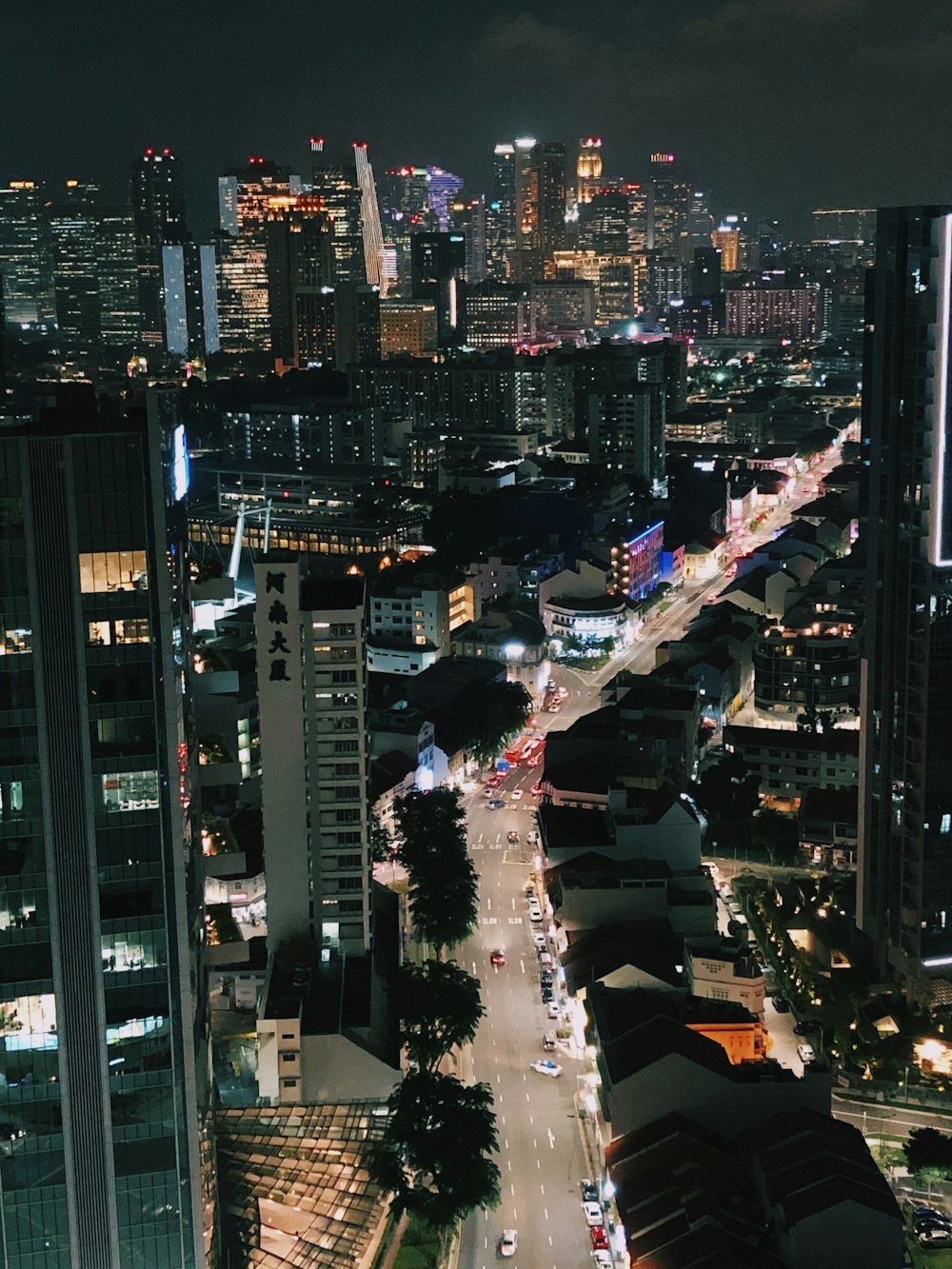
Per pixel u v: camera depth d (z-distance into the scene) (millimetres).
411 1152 180625
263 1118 187750
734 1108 185500
